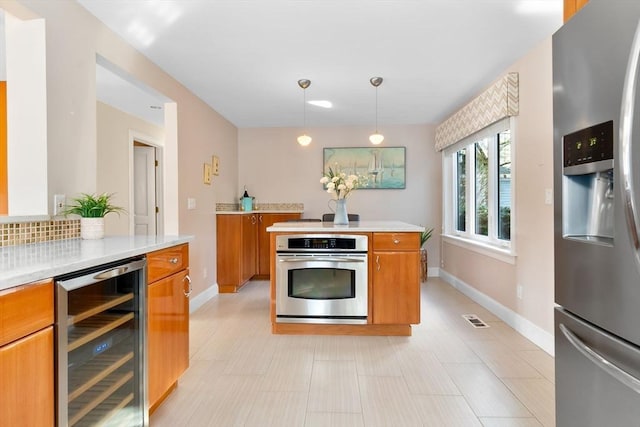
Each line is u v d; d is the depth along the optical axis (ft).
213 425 5.71
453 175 15.99
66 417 3.84
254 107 14.21
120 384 4.99
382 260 9.40
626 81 2.99
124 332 5.08
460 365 7.77
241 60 9.67
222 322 10.77
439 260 17.15
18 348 3.30
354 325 9.66
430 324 10.43
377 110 14.76
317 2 7.00
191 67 10.14
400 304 9.40
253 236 16.37
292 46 8.87
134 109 14.12
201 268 12.93
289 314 9.60
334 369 7.62
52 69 6.29
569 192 4.12
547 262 8.57
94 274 4.28
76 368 4.14
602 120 3.44
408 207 17.30
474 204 13.67
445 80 11.34
